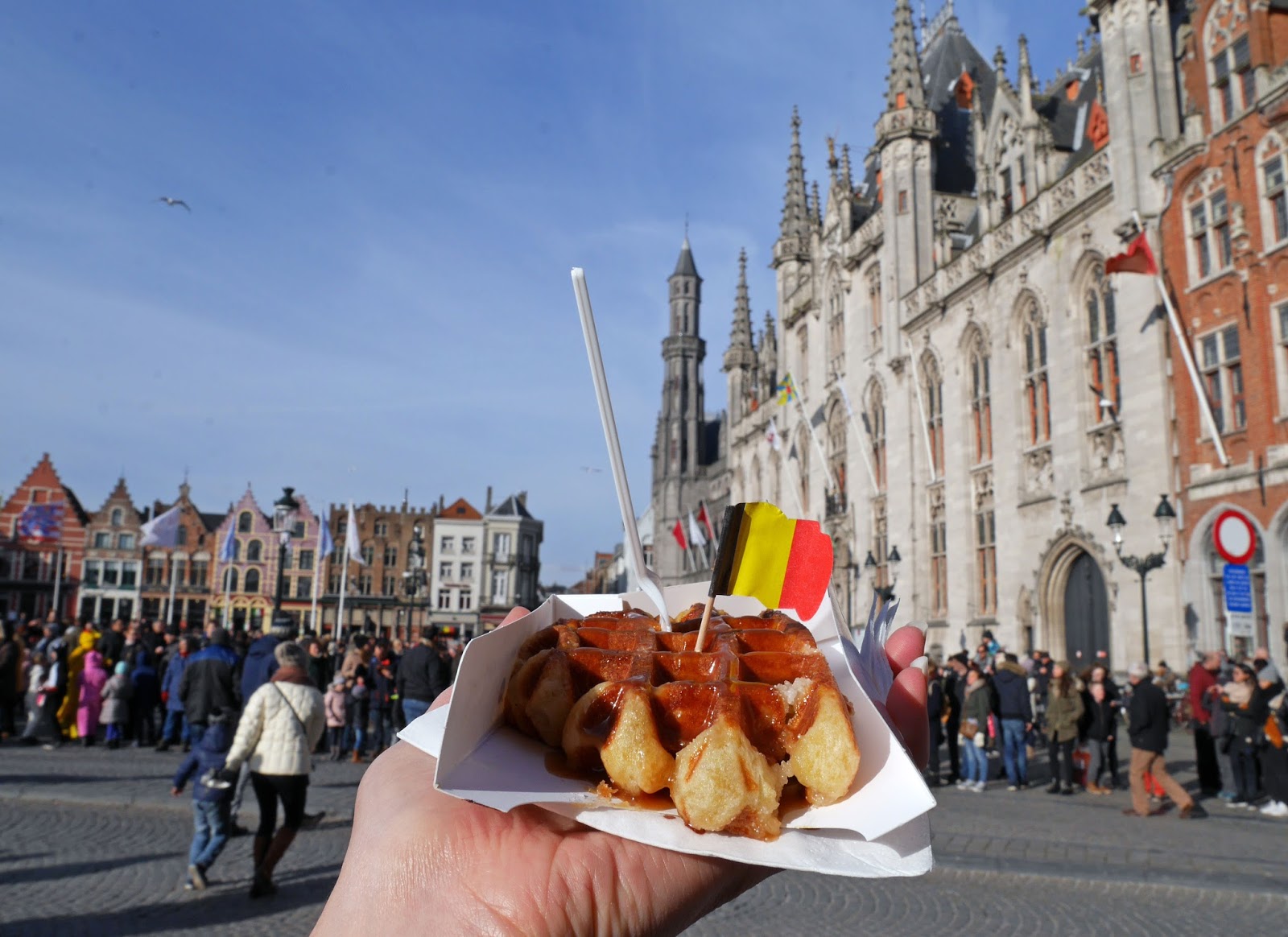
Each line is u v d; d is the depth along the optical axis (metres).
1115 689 17.06
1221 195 21.70
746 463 57.38
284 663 9.08
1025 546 28.20
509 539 99.25
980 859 10.38
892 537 36.59
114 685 20.25
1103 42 25.58
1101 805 14.86
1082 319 26.39
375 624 94.38
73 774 15.78
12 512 89.94
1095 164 25.75
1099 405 25.80
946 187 40.06
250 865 9.99
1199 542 21.64
